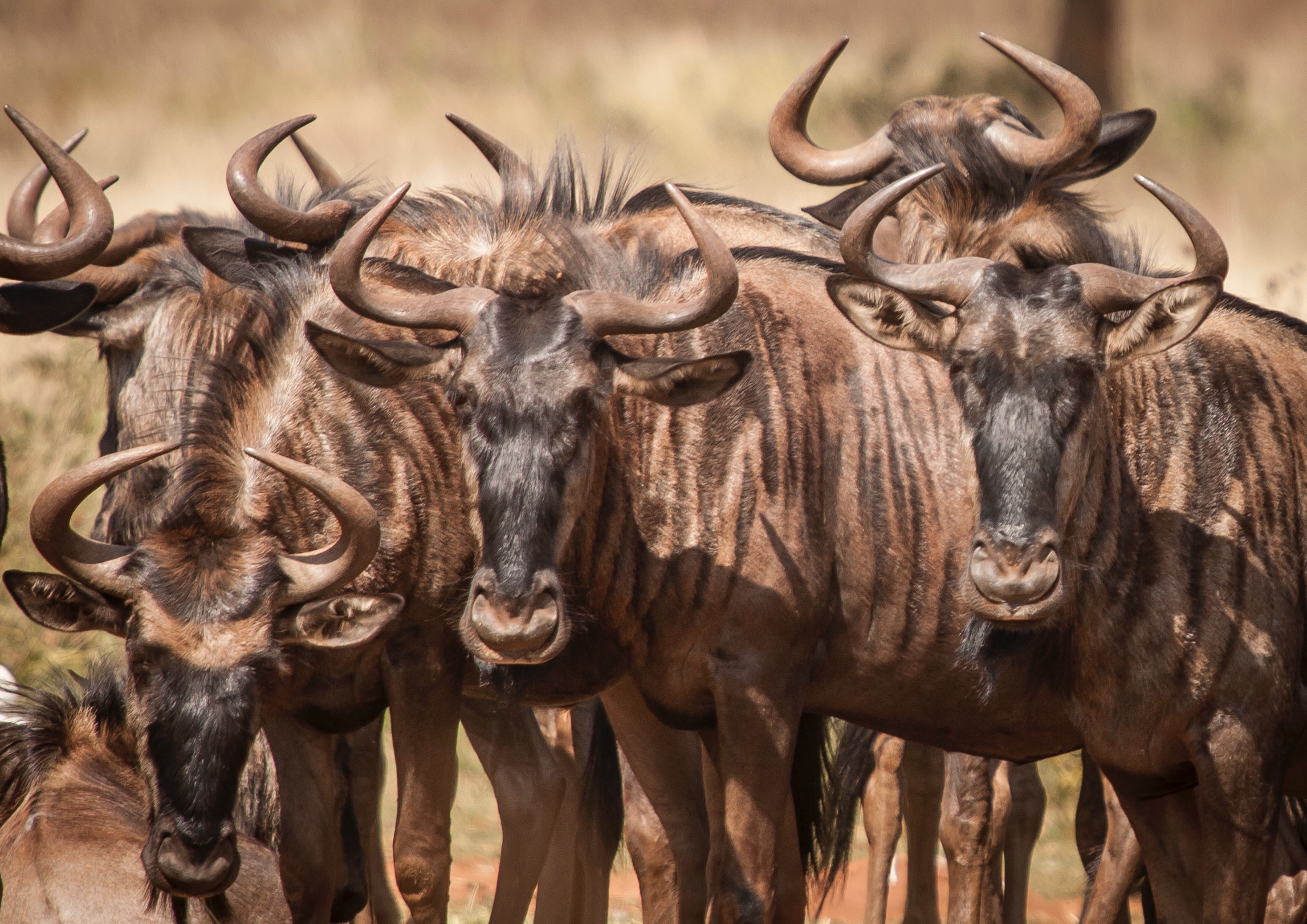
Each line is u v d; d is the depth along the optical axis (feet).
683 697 66.85
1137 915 96.53
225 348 68.85
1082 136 74.79
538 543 58.75
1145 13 484.74
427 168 262.47
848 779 81.61
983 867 76.69
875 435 67.41
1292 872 65.67
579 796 79.46
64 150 82.79
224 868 54.80
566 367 60.44
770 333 67.31
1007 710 67.15
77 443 111.45
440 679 66.44
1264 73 388.37
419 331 66.69
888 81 331.77
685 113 315.99
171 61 377.30
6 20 418.92
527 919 89.25
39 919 55.47
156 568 57.21
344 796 70.49
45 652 96.22
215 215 99.09
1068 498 59.00
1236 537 61.72
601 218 74.02
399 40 403.54
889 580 67.10
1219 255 59.77
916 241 75.15
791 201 234.58
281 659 57.52
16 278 69.72
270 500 64.23
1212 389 63.77
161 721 55.36
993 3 476.13
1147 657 61.57
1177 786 63.00
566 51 388.37
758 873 64.69
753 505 65.10
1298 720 62.28
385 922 79.66
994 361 59.47
